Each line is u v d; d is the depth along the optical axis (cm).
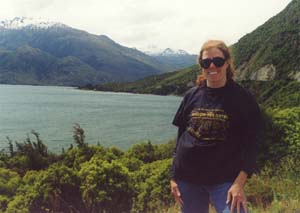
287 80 10338
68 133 5125
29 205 894
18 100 13462
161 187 889
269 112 1015
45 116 7712
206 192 309
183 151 305
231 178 291
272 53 14312
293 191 655
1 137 4712
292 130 947
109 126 6131
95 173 921
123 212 918
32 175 1062
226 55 301
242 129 296
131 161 1350
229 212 282
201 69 312
